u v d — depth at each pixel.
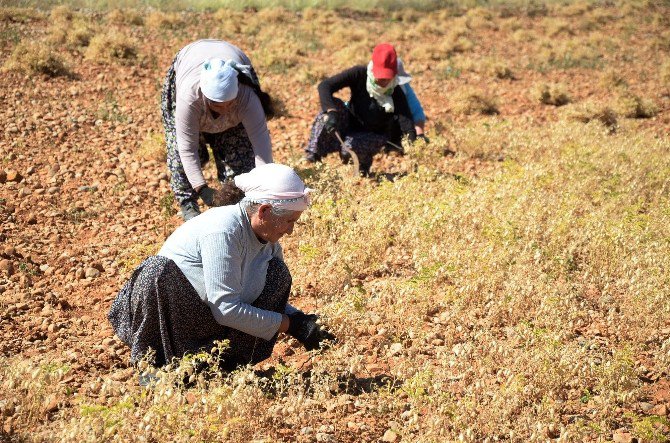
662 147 9.18
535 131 10.02
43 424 3.50
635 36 21.23
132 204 7.11
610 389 4.03
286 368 4.07
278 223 3.64
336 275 5.31
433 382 3.92
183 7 20.92
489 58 15.52
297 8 23.27
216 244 3.59
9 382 3.50
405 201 6.84
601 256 5.75
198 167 5.57
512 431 3.51
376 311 4.93
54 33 14.20
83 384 3.97
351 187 7.32
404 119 7.61
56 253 5.91
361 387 4.08
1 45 13.18
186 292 3.68
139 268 3.77
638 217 6.71
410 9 23.92
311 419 3.70
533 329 4.61
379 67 7.23
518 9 26.25
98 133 9.26
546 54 17.08
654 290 4.96
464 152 9.10
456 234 5.99
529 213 6.36
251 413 3.53
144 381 3.79
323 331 3.97
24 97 10.44
